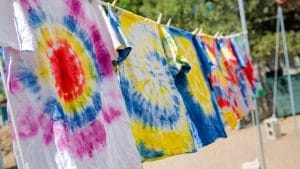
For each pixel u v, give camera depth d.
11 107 1.91
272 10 13.60
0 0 1.86
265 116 14.59
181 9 12.23
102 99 2.44
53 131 2.02
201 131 3.71
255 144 10.69
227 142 11.62
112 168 2.34
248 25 13.55
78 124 2.15
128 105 2.87
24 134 1.93
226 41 5.29
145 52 3.22
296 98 14.68
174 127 3.27
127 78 2.92
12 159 11.74
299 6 14.02
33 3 2.06
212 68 4.40
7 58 1.94
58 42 2.18
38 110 1.99
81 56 2.33
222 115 4.52
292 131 11.84
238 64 5.51
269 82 14.93
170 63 3.53
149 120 3.03
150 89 3.13
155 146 3.02
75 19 2.36
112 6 2.86
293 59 14.97
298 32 13.74
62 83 2.14
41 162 1.96
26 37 1.90
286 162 8.33
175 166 9.73
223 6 12.85
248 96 5.70
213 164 9.30
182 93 3.67
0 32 1.83
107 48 2.62
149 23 3.39
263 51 13.72
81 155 2.11
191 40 4.21
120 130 2.52
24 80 1.97
